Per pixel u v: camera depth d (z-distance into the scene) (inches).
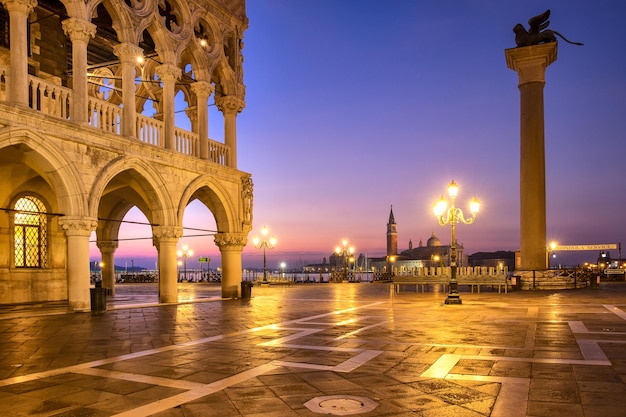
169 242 853.8
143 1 827.4
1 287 822.5
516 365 331.0
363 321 589.6
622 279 1776.6
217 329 527.8
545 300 850.8
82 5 705.0
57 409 244.1
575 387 274.4
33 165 703.1
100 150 724.7
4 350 404.8
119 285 1776.6
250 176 1055.6
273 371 322.7
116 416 232.8
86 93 709.9
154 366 340.2
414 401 252.7
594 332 468.4
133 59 789.9
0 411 241.1
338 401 254.4
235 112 1049.5
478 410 236.5
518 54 1197.1
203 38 1004.6
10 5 631.2
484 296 970.7
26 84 634.2
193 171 906.7
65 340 455.8
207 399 259.8
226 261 1017.5
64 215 681.6
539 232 1167.6
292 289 1454.2
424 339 444.8
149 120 829.2
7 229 834.2
